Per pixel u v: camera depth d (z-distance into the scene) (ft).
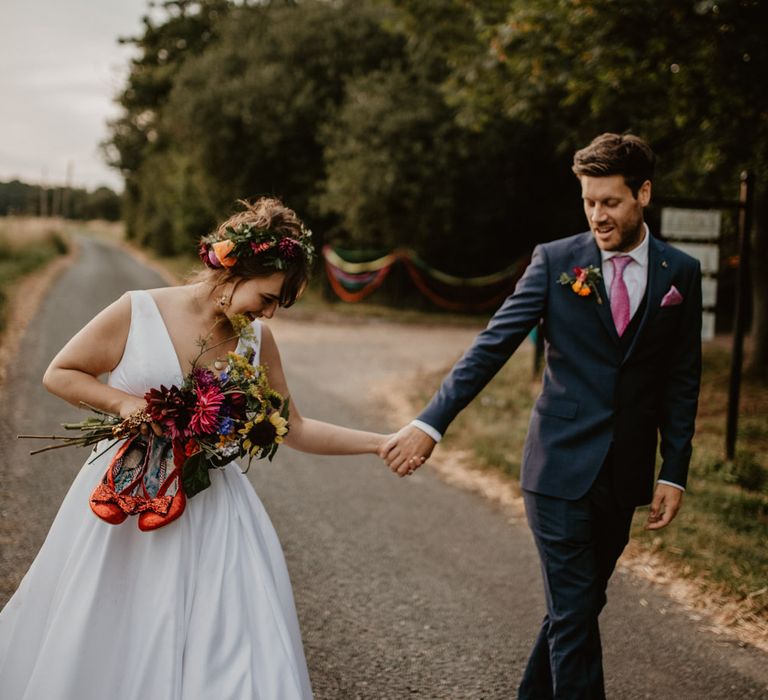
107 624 6.59
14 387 24.77
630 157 7.84
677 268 8.24
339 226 67.67
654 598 12.87
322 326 54.80
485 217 61.00
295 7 76.48
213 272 7.22
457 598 12.66
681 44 22.13
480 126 34.81
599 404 8.20
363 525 15.80
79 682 6.42
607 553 8.55
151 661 6.41
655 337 8.14
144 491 6.70
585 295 8.17
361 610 11.98
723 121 24.08
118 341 7.02
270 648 6.61
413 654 10.73
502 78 30.73
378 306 65.72
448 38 35.32
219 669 6.37
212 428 6.66
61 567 6.99
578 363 8.29
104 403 6.94
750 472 18.79
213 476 7.23
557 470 8.19
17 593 7.11
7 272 62.13
